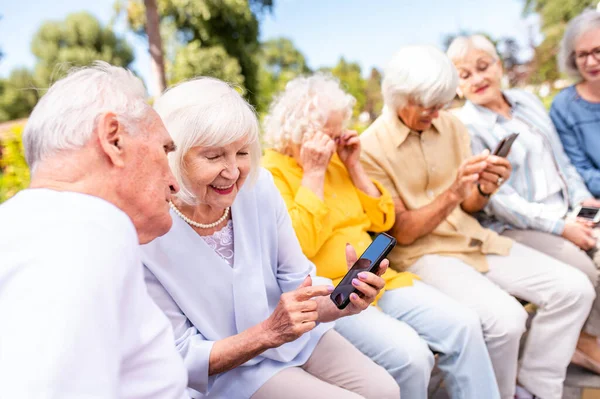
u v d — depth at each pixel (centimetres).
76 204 74
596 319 233
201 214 132
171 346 85
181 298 127
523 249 223
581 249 240
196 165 121
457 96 260
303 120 177
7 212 73
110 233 72
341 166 200
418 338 168
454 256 215
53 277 64
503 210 237
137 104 87
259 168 138
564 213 253
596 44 253
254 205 141
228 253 136
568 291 202
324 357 149
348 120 193
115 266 70
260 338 121
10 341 60
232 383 135
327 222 179
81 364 62
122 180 84
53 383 59
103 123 81
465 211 230
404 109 206
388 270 194
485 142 243
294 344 144
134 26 1526
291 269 154
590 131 264
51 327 61
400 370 162
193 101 121
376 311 177
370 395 143
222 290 131
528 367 213
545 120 260
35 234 68
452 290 199
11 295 63
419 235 205
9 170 506
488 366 176
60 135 79
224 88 127
